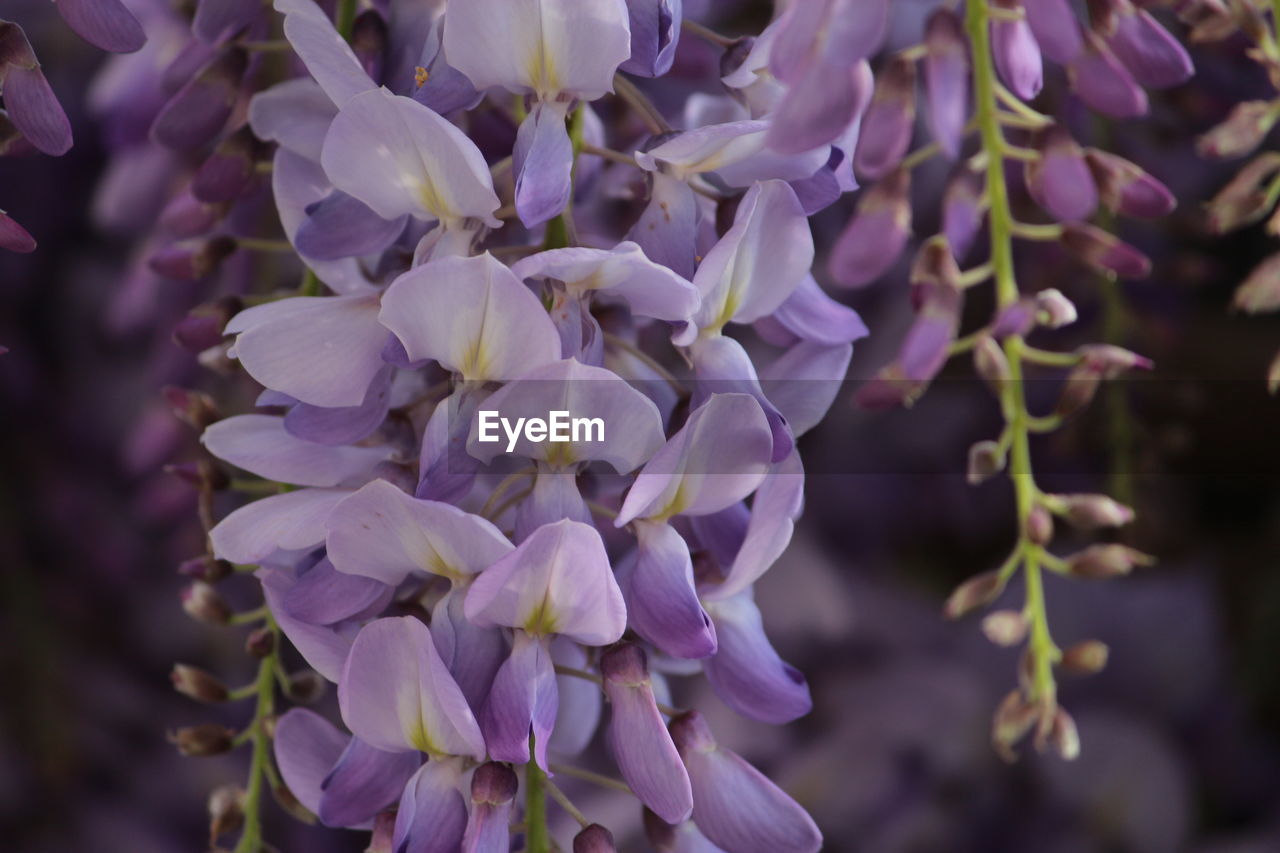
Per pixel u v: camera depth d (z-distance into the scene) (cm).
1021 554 39
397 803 36
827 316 38
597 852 35
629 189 39
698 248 37
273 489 40
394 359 35
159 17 47
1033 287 47
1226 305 49
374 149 35
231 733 39
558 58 35
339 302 36
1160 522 49
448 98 35
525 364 34
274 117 38
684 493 36
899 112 37
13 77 36
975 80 38
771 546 36
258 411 42
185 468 39
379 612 36
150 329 52
